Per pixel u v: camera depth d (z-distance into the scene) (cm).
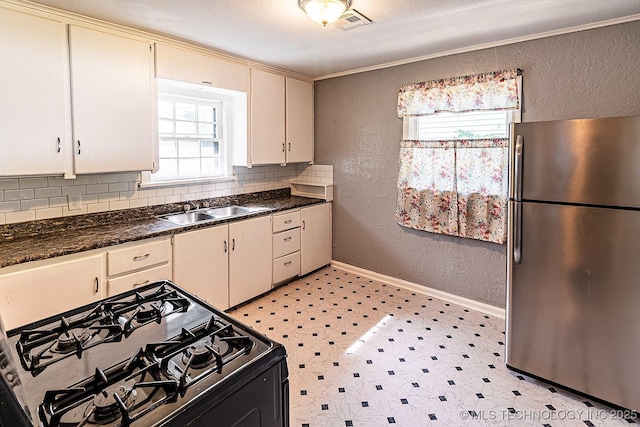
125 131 261
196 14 235
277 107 378
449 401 206
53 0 213
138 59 264
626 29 239
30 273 204
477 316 311
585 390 203
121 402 81
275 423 107
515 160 210
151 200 317
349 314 314
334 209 423
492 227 305
